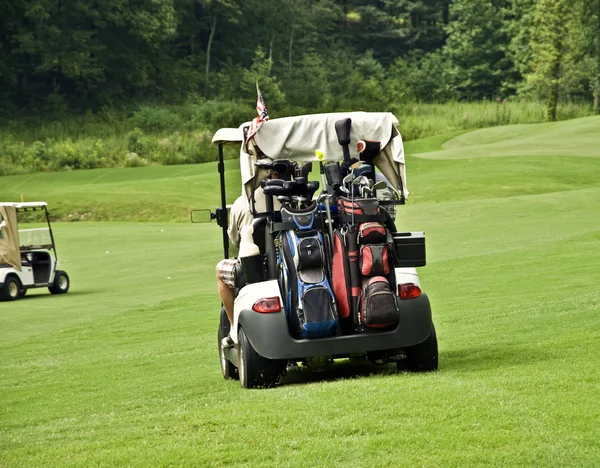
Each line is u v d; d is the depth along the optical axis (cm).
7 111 13488
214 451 764
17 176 9231
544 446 711
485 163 7225
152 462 749
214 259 3819
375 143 1181
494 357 1195
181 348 1770
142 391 1267
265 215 1205
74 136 12269
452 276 2561
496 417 795
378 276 1129
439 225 4241
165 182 7750
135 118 13138
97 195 7106
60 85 14662
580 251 2844
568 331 1366
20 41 13875
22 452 870
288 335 1121
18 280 3203
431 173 6975
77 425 1009
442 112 14212
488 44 16888
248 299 1152
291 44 16938
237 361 1212
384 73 17025
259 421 850
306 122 1205
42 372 1636
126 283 3297
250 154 1222
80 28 14888
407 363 1161
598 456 684
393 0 19762
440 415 812
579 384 912
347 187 1166
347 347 1120
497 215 4484
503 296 2038
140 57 15300
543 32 14488
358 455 720
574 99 15188
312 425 815
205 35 17125
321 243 1139
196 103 14612
